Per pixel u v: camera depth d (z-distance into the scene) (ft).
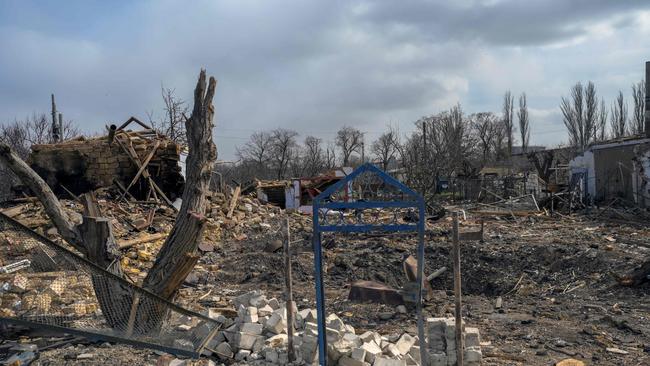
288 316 18.66
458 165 134.72
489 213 77.97
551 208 81.61
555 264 40.83
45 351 20.06
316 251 17.54
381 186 65.57
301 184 92.84
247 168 198.90
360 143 224.12
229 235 57.06
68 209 53.83
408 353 20.22
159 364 18.48
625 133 207.00
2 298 24.43
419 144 132.98
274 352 18.88
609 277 36.70
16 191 65.10
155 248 46.57
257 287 36.60
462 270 40.75
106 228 22.26
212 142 23.48
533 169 149.48
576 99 204.23
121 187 63.93
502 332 25.02
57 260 24.80
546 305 31.48
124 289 20.77
